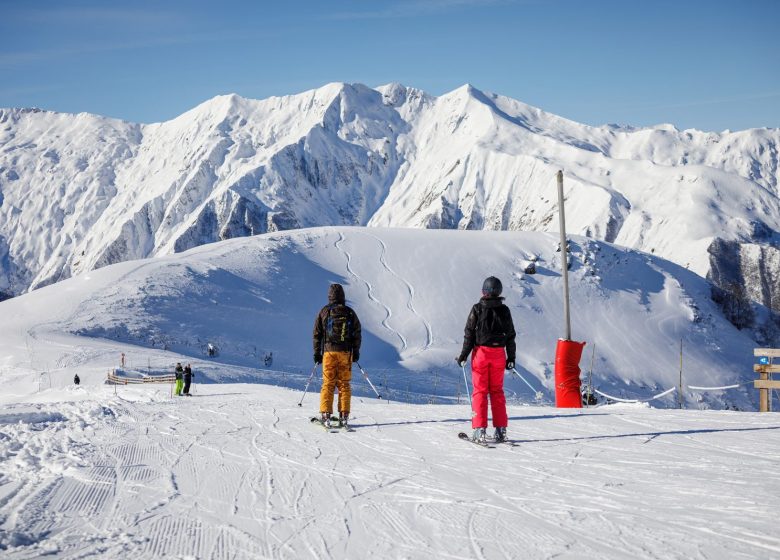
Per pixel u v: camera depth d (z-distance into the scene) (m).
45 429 9.57
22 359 58.25
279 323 85.31
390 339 83.06
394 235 113.25
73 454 7.38
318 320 9.26
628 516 4.60
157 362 57.16
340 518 4.78
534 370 77.56
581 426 8.96
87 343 64.94
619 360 84.31
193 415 11.24
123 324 74.19
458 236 112.62
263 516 4.87
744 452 6.83
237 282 92.62
